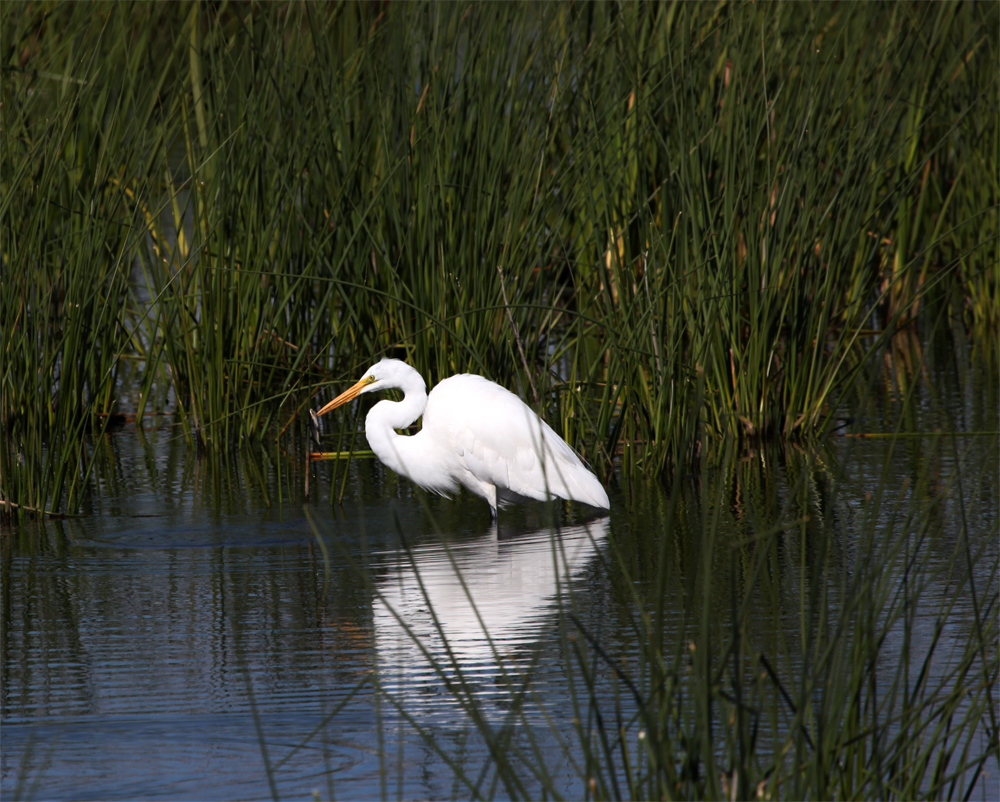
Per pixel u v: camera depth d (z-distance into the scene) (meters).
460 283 14.37
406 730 6.79
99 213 13.53
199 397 14.37
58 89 14.59
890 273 20.30
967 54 18.97
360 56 15.84
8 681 7.57
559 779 6.21
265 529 11.17
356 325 15.34
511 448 11.36
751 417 13.93
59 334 13.37
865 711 5.60
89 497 12.34
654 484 12.53
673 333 12.55
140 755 6.54
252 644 8.19
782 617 8.49
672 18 15.59
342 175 15.91
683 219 12.77
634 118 15.64
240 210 14.77
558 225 14.23
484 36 15.32
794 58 15.04
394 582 9.56
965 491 11.68
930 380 16.89
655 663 6.09
